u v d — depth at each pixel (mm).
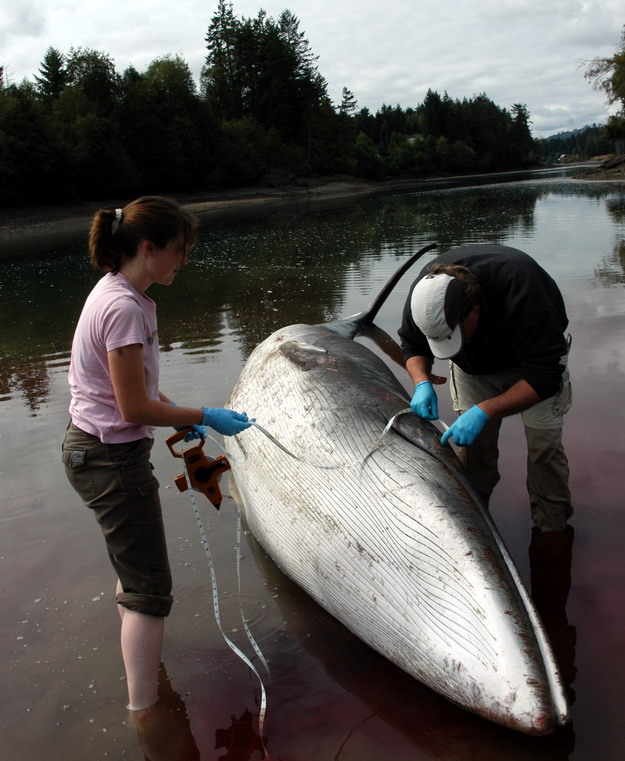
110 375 2482
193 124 60906
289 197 55812
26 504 4047
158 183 57250
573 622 2779
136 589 2600
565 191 31188
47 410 5562
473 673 2334
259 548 3574
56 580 3316
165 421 2535
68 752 2355
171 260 2578
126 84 59656
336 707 2512
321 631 2951
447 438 3162
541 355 3094
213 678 2684
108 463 2539
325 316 8125
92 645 2875
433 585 2572
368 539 2846
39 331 8609
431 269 3279
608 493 3678
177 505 3990
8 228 35906
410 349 3705
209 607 3115
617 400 4758
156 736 2412
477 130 117375
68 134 49688
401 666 2646
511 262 3160
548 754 2236
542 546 3314
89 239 2586
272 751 2326
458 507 2822
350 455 3209
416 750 2299
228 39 83938
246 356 6699
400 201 34688
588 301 7449
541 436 3305
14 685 2672
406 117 138250
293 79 82000
